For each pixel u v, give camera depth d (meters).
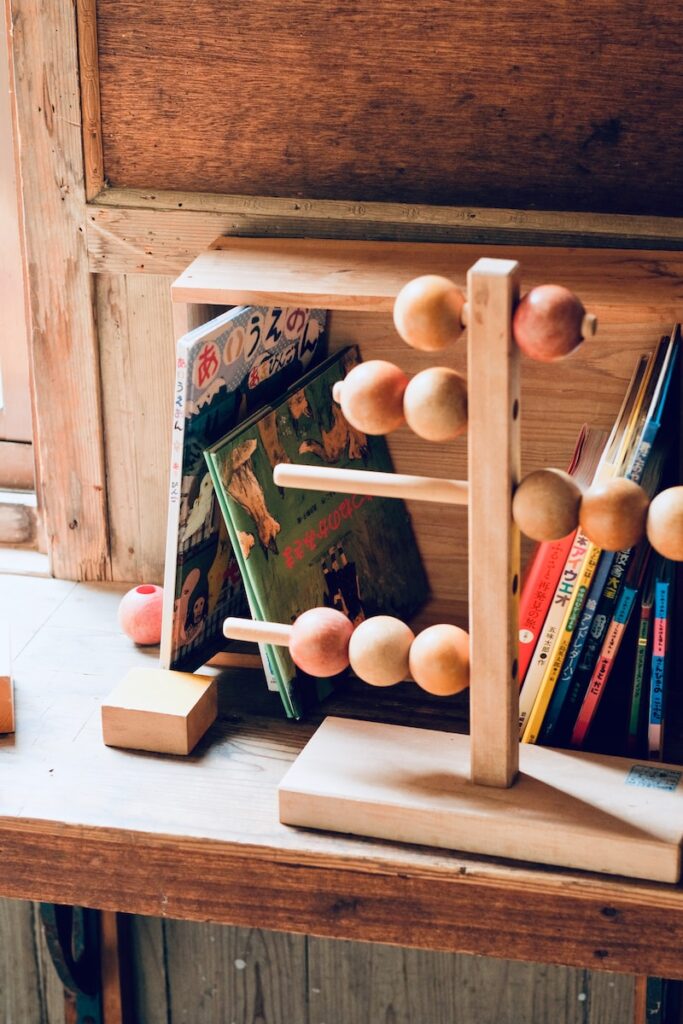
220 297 1.30
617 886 1.15
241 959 1.74
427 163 1.42
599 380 1.46
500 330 1.04
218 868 1.23
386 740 1.30
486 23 1.35
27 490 1.77
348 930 1.23
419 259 1.38
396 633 1.20
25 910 1.78
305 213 1.46
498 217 1.42
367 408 1.12
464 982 1.70
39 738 1.38
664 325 1.42
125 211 1.49
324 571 1.44
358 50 1.39
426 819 1.20
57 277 1.54
